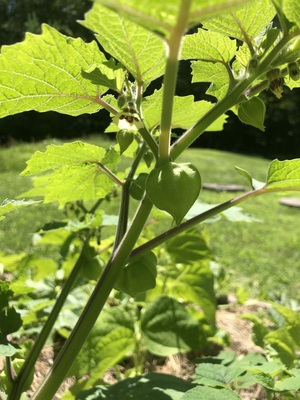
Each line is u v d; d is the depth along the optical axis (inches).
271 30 7.7
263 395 14.3
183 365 16.5
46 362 16.0
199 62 9.9
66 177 10.0
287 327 12.2
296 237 48.8
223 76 10.0
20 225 42.6
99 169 9.6
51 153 9.1
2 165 74.4
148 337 13.9
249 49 8.3
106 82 8.1
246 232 49.4
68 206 15.2
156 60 7.8
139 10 4.6
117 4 4.5
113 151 9.4
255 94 8.8
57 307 11.0
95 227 12.9
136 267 8.5
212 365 10.6
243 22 8.3
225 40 9.0
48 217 46.0
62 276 17.5
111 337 13.0
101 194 10.9
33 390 13.9
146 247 8.5
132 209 49.3
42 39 8.1
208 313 16.9
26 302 15.5
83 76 8.0
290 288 32.4
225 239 46.0
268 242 46.1
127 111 7.8
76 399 10.2
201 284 17.1
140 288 8.5
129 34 7.2
